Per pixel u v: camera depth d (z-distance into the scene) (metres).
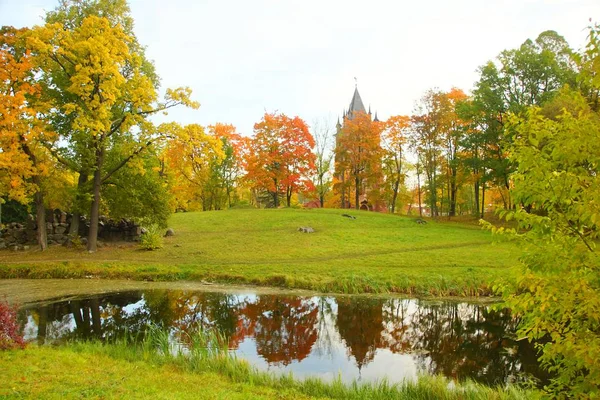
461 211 67.06
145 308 17.80
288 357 12.16
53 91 28.12
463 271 23.42
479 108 40.84
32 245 29.77
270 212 46.41
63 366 8.92
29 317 16.14
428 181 51.28
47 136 25.95
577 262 5.27
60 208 30.73
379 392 8.96
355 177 56.09
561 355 6.07
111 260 26.38
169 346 11.83
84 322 15.50
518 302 5.68
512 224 41.41
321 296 20.58
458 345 13.57
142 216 30.47
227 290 21.52
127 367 9.27
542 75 39.12
